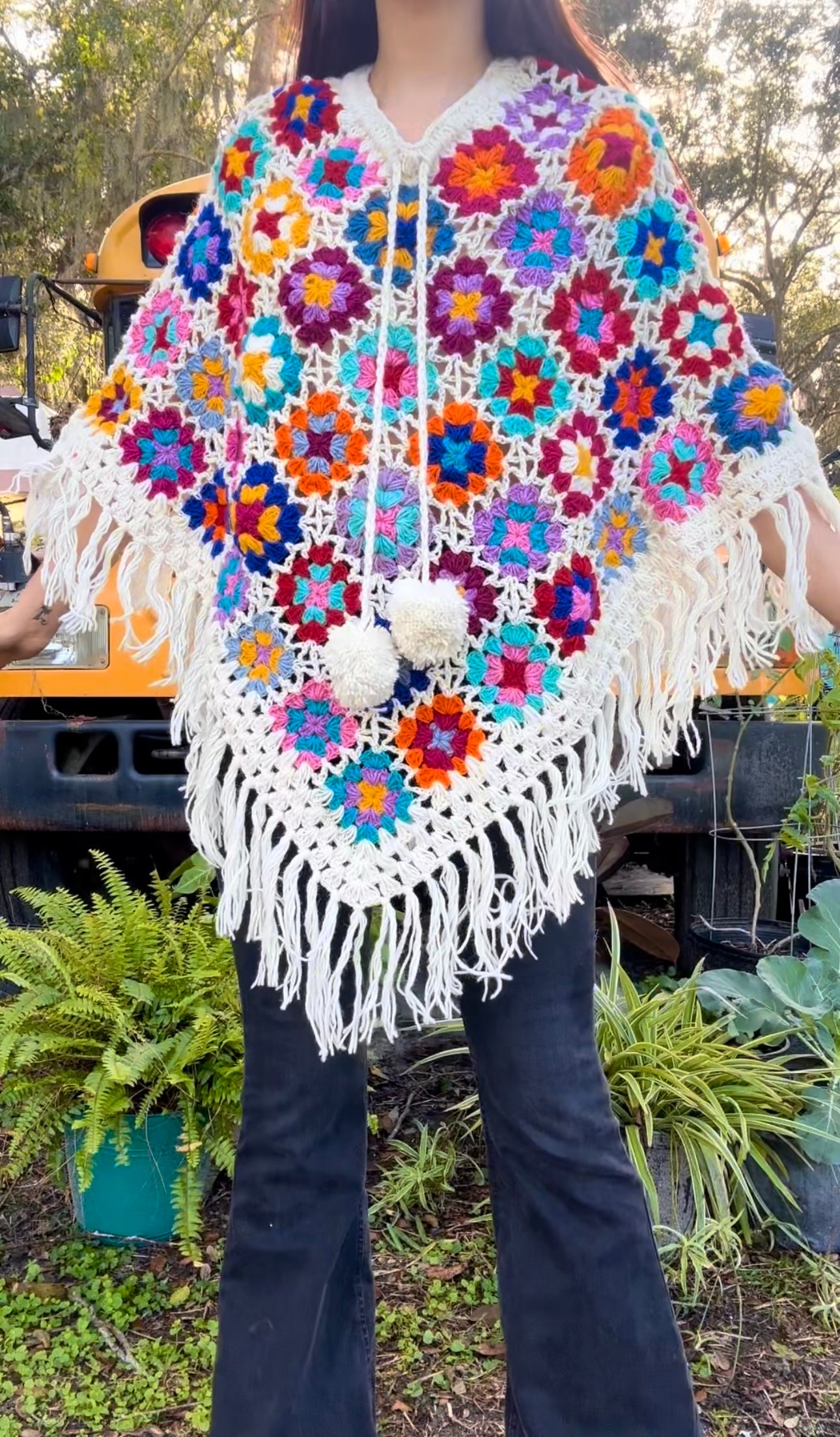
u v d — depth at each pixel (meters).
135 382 1.25
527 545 1.07
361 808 1.08
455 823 1.08
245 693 1.11
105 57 11.10
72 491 1.24
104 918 2.00
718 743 2.36
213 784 1.13
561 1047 1.11
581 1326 1.08
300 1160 1.13
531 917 1.09
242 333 1.15
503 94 1.12
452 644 1.03
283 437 1.08
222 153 1.20
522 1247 1.12
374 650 1.02
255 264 1.10
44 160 11.34
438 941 1.07
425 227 1.06
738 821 2.38
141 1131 1.81
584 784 1.13
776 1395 1.51
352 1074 1.16
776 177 14.57
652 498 1.16
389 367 1.06
